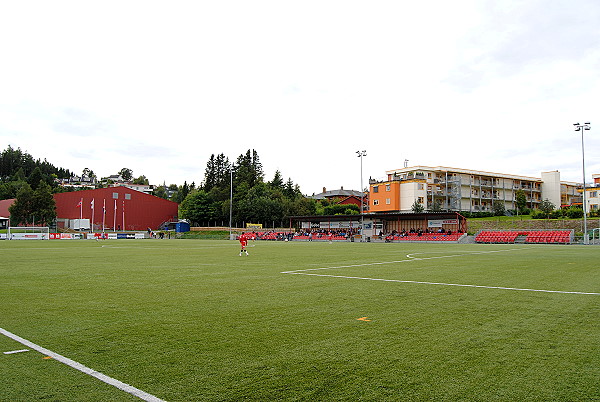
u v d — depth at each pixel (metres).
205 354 6.09
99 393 4.74
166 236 91.56
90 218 97.50
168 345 6.54
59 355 6.05
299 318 8.48
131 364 5.67
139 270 18.17
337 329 7.56
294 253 31.84
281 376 5.24
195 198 106.50
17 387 4.90
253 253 31.72
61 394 4.71
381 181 87.00
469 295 11.37
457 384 5.00
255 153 139.00
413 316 8.66
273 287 12.95
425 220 65.25
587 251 34.12
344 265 20.92
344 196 128.88
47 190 91.44
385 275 16.34
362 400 4.56
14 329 7.55
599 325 7.86
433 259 25.28
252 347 6.44
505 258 26.00
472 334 7.20
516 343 6.65
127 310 9.27
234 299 10.73
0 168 175.25
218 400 4.56
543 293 11.70
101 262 22.45
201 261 23.42
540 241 54.75
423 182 81.25
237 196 106.06
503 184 90.75
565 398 4.62
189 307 9.64
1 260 23.61
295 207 102.38
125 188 103.00
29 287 12.86
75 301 10.41
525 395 4.70
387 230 68.81
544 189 95.81
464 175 86.56
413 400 4.56
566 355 6.05
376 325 7.87
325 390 4.82
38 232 76.56
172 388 4.87
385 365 5.64
